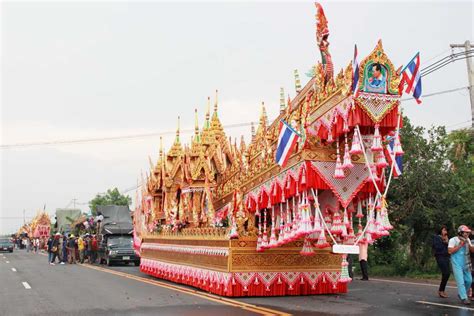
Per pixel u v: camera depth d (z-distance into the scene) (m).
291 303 12.88
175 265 19.52
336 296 14.41
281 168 14.02
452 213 21.66
